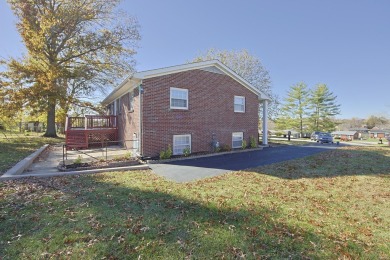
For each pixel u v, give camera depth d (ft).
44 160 32.09
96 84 73.41
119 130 50.90
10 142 52.39
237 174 24.13
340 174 24.04
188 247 9.83
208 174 24.18
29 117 76.02
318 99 140.87
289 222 12.44
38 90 58.95
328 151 43.78
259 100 54.44
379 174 24.04
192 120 38.45
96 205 14.33
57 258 8.93
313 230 11.59
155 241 10.26
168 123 35.50
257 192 17.71
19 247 9.61
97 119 50.47
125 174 23.93
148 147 33.32
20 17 61.93
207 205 14.71
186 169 26.81
